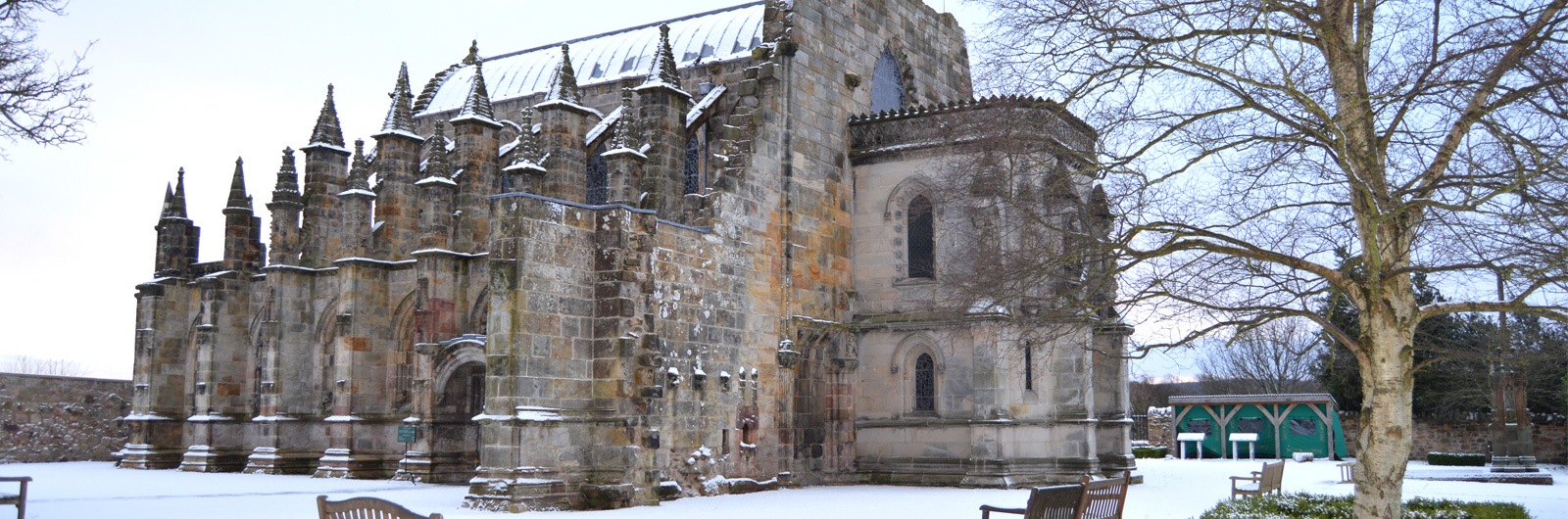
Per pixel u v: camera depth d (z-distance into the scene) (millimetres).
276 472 56750
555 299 38312
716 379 44125
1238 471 62344
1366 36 26328
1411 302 25359
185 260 68938
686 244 43125
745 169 46875
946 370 50188
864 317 52688
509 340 36750
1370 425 24719
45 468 64000
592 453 38844
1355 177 24078
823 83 52281
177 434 66750
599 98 63688
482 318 51844
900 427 50906
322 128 61438
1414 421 84688
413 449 50406
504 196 37625
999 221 37344
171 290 67938
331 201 60844
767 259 47938
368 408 54844
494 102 69438
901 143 52469
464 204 53531
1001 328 48125
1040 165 31203
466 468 51000
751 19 62906
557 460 37562
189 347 67688
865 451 51656
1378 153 25500
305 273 59312
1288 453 80500
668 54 47031
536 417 36750
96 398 74250
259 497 40125
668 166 45656
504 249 37344
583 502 38219
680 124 46781
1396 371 24641
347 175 61594
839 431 51250
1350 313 77875
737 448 45094
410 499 39531
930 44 61281
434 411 50438
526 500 36031
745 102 48750
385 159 57500
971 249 36656
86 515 32906
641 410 39250
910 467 50438
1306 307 26906
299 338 58938
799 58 50719
